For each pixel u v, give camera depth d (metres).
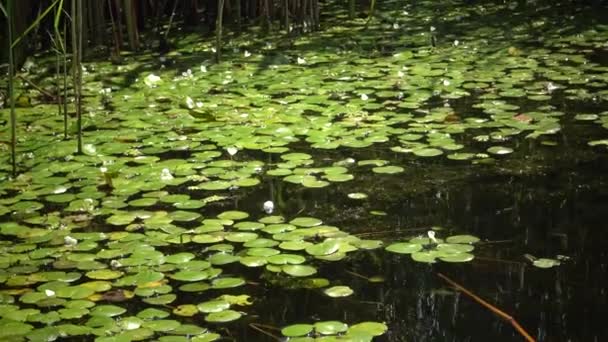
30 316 2.46
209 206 3.33
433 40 5.98
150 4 7.25
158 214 3.21
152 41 6.49
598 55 5.44
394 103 4.56
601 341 2.32
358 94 4.77
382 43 6.12
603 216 3.13
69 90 5.09
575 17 6.64
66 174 3.67
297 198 3.40
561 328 2.40
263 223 3.12
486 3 7.54
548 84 4.72
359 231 3.07
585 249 2.89
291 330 2.36
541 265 2.77
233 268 2.82
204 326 2.44
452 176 3.58
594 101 4.47
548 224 3.08
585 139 3.94
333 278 2.74
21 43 5.68
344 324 2.40
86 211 3.27
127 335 2.34
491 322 2.44
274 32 6.64
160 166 3.72
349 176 3.53
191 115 4.35
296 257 2.82
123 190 3.45
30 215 3.25
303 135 4.12
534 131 4.06
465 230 3.05
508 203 3.28
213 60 5.76
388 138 3.99
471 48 5.81
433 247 2.89
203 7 7.70
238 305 2.57
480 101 4.55
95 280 2.71
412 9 7.46
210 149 3.94
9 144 4.09
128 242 2.97
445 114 4.32
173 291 2.65
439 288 2.66
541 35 6.11
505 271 2.76
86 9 6.29
